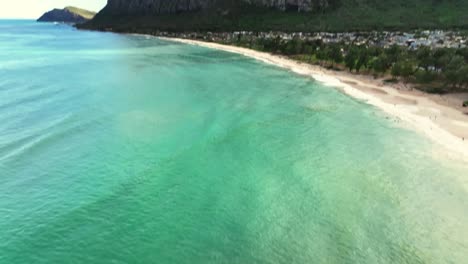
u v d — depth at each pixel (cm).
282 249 2322
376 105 5497
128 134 4116
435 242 2389
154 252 2259
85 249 2256
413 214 2684
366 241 2397
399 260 2222
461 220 2611
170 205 2759
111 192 2897
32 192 2852
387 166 3438
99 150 3662
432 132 4250
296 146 3912
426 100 5775
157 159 3506
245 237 2433
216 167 3388
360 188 3053
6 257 2158
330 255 2264
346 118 4884
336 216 2667
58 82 6762
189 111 5069
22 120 4412
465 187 3033
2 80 6756
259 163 3500
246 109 5238
